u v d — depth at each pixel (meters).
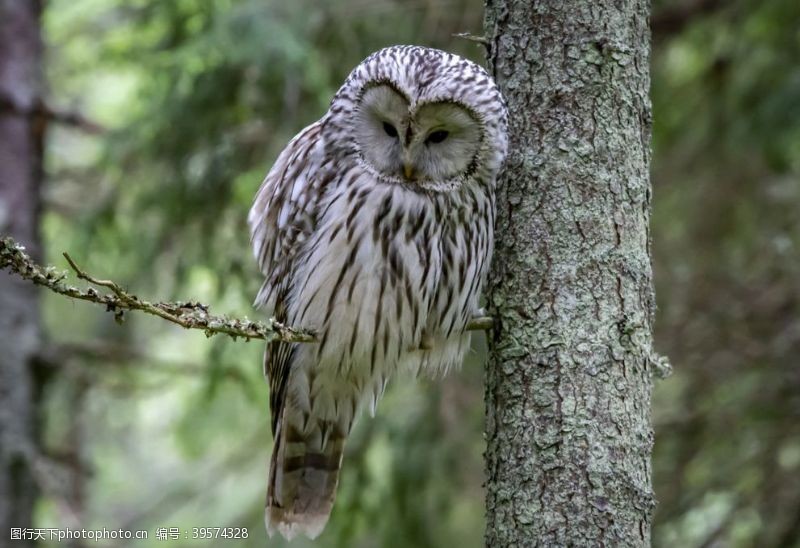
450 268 8.12
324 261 8.20
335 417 8.98
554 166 6.99
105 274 13.54
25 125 13.78
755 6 13.80
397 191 8.00
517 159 7.12
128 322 16.36
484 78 7.45
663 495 13.23
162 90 12.97
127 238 13.44
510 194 7.12
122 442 18.39
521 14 7.21
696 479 13.58
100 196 13.87
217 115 12.95
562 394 6.77
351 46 13.05
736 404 13.45
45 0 14.36
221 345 13.13
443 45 12.98
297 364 8.66
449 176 7.87
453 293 8.21
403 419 13.60
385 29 13.04
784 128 13.46
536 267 6.95
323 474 9.19
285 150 8.95
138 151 13.08
